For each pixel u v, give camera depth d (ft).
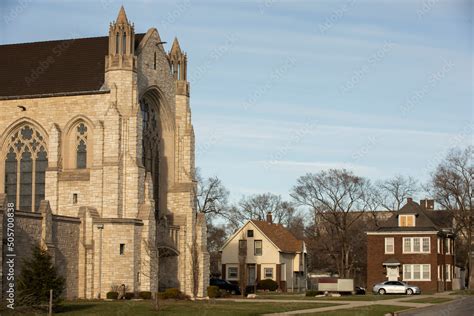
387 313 192.34
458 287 410.52
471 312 204.44
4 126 273.54
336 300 259.39
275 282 375.25
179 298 256.32
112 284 249.75
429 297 291.79
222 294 297.74
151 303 212.84
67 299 237.66
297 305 220.23
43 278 182.50
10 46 289.74
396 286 334.24
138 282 256.32
